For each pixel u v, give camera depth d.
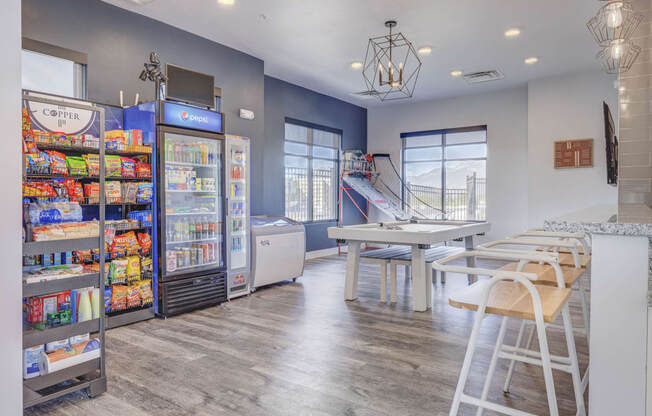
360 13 4.70
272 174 7.31
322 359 2.99
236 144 4.89
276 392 2.48
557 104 7.14
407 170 9.38
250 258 5.14
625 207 2.57
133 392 2.50
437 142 8.95
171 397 2.43
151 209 4.11
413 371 2.77
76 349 2.40
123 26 4.57
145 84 4.77
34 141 2.77
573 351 1.79
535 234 2.68
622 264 1.51
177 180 4.26
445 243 8.60
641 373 1.49
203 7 4.56
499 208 8.11
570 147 7.02
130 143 4.05
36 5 3.88
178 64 5.11
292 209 7.86
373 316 4.10
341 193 8.45
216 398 2.41
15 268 1.73
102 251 2.47
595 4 4.45
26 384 2.18
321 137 8.55
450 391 2.48
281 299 4.82
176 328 3.75
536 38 5.42
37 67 3.98
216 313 4.25
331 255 8.48
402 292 5.17
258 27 5.10
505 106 8.03
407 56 5.97
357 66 6.68
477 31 5.20
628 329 1.51
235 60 5.89
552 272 2.24
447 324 3.82
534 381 2.58
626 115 2.96
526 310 1.49
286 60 6.38
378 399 2.39
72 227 2.35
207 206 4.70
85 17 4.24
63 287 2.30
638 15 2.68
